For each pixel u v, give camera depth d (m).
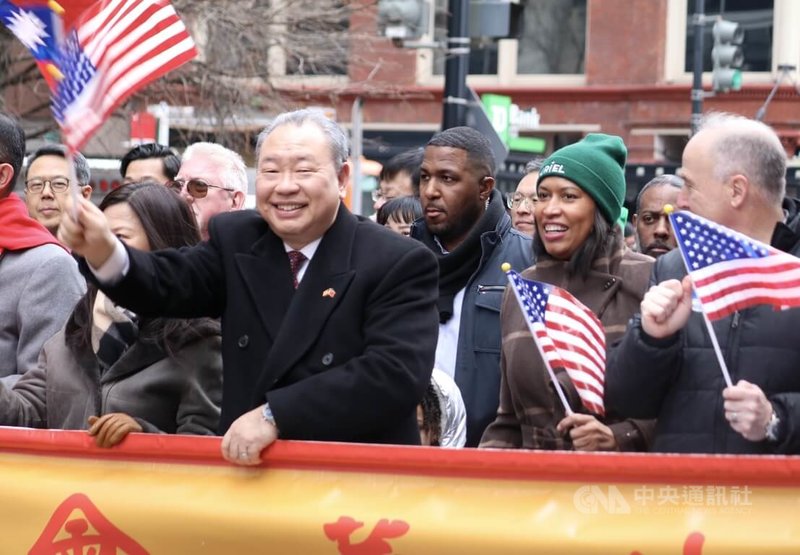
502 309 7.77
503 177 24.84
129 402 6.96
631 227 14.04
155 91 27.59
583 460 5.76
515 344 7.51
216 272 6.65
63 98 5.96
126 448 6.41
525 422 7.48
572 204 7.68
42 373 7.64
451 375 8.92
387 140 43.41
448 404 7.51
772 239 6.53
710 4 42.38
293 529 6.13
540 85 43.59
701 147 6.35
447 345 9.01
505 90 43.78
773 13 41.50
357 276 6.39
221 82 29.36
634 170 26.75
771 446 5.99
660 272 6.67
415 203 11.33
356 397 6.13
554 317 6.88
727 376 5.91
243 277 6.55
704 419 6.12
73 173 6.04
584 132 43.38
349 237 6.52
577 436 6.71
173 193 7.51
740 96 41.69
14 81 29.41
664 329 6.07
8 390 7.38
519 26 18.14
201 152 10.60
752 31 41.78
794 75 41.31
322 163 6.45
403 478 6.03
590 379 6.82
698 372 6.14
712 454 5.95
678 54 42.41
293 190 6.38
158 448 6.36
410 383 6.21
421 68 42.84
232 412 6.47
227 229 6.73
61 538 6.50
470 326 8.92
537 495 5.86
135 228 7.30
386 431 6.36
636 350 6.12
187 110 29.91
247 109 30.22
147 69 6.21
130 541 6.40
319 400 6.10
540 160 11.83
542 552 5.80
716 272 5.93
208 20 29.50
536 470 5.83
